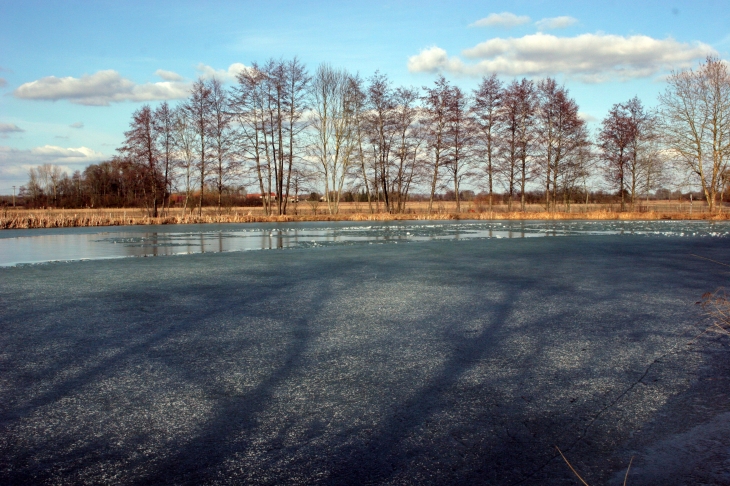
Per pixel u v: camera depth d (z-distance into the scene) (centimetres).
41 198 7369
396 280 885
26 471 259
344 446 283
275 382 383
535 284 840
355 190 4419
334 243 1709
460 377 393
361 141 4359
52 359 441
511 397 354
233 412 329
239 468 260
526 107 4259
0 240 1891
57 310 643
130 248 1547
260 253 1374
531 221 3603
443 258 1234
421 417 321
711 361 432
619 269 1027
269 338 507
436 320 583
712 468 261
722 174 3978
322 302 689
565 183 4484
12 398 354
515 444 286
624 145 4372
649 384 379
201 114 3916
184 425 310
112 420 318
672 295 738
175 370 411
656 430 304
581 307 654
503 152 4325
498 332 529
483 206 4938
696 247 1512
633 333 524
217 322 575
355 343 489
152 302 694
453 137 4269
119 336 516
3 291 785
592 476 253
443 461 267
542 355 450
